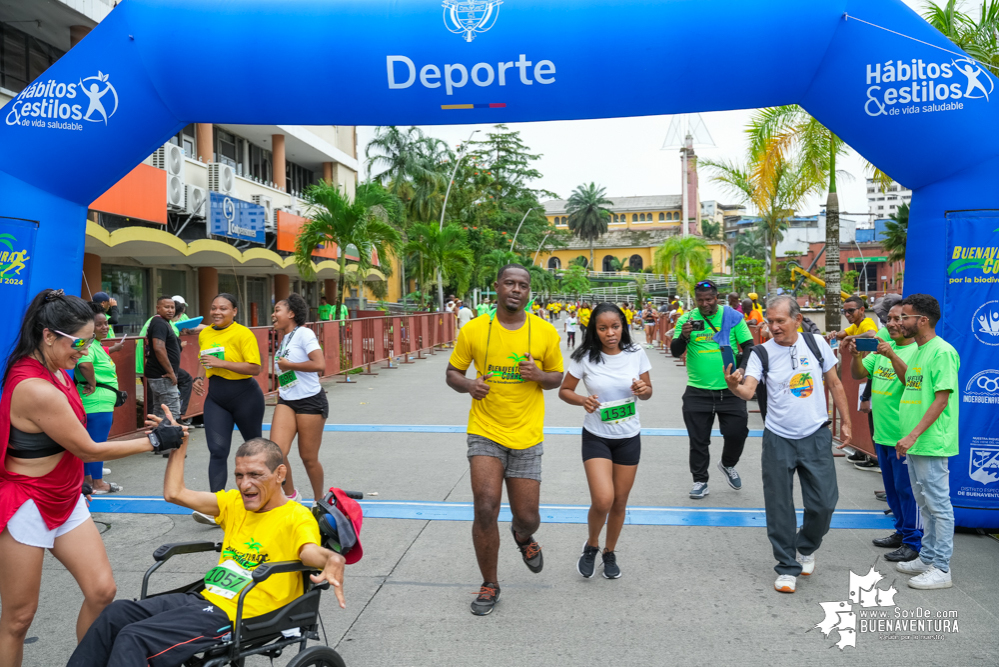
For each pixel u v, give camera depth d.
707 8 5.64
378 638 3.87
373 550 5.23
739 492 6.81
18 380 2.99
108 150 6.00
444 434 9.73
